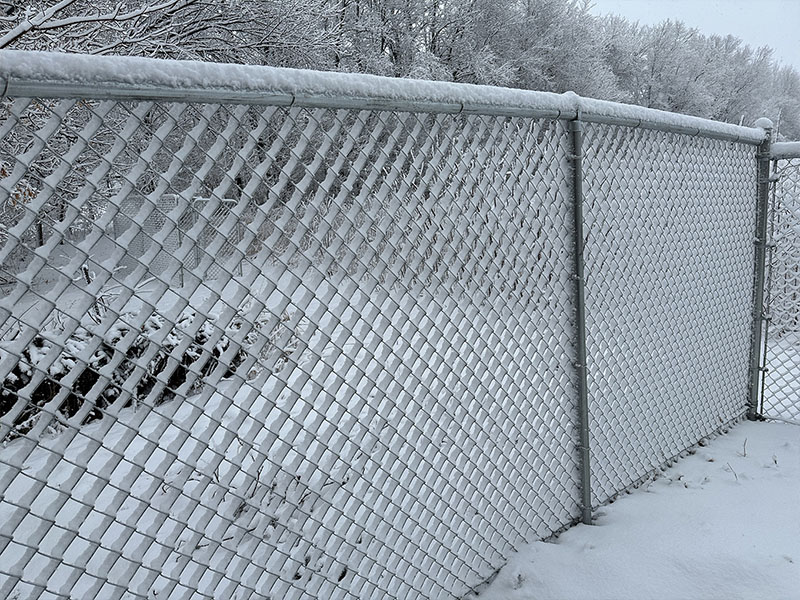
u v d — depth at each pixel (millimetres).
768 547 2375
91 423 3363
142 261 1407
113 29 7332
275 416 3219
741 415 3967
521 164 2207
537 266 2348
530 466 2441
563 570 2311
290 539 1754
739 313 3807
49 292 1296
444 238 1982
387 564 2018
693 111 31234
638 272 2896
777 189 3842
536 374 2420
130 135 1365
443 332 2055
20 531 2402
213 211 1487
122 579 1442
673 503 2789
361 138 1840
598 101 2428
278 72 1519
